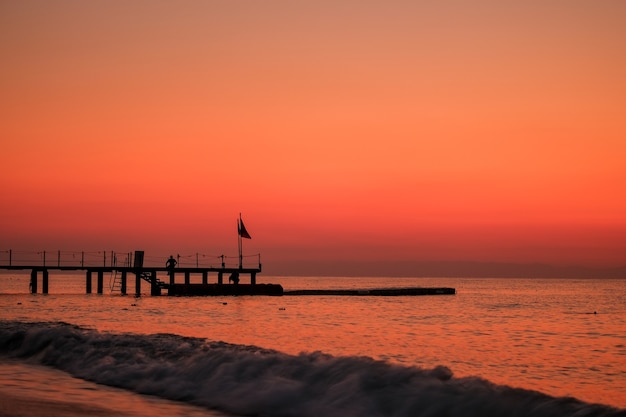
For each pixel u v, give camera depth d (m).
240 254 91.38
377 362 17.00
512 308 79.12
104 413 15.23
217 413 15.38
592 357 31.06
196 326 46.25
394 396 15.01
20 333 25.75
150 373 19.23
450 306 81.75
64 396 17.05
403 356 30.48
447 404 14.37
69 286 168.38
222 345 22.56
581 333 44.84
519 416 13.52
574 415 13.02
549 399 13.86
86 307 67.06
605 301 104.12
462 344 36.47
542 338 40.97
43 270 90.19
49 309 63.66
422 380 15.52
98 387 18.38
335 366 17.06
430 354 31.39
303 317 57.53
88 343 23.53
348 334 41.47
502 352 32.69
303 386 16.42
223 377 17.83
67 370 21.05
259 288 92.44
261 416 15.11
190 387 17.62
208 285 89.25
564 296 128.75
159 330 42.66
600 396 21.20
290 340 36.88
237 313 61.34
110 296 87.88
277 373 17.55
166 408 15.86
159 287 89.06
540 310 75.00
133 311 61.66
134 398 16.97
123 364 20.44
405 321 54.78
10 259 84.56
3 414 14.84
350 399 15.20
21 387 18.23
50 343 24.17
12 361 22.88
